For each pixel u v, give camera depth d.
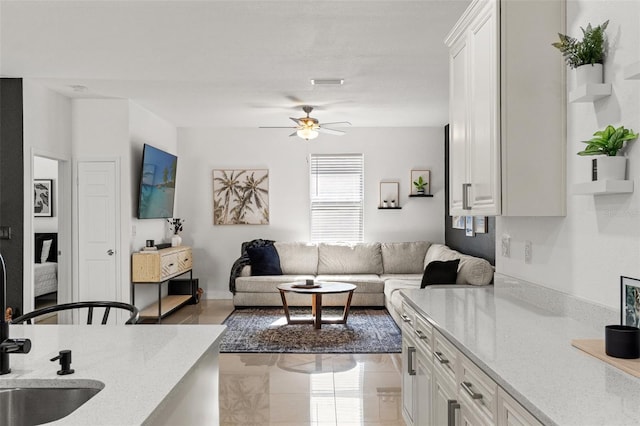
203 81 5.11
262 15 3.41
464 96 2.77
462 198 2.80
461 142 2.84
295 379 4.11
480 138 2.53
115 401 1.28
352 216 7.91
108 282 5.92
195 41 3.92
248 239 7.89
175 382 1.43
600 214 2.04
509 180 2.32
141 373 1.52
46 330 2.10
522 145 2.32
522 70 2.32
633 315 1.80
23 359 1.68
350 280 6.93
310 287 5.87
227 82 5.16
